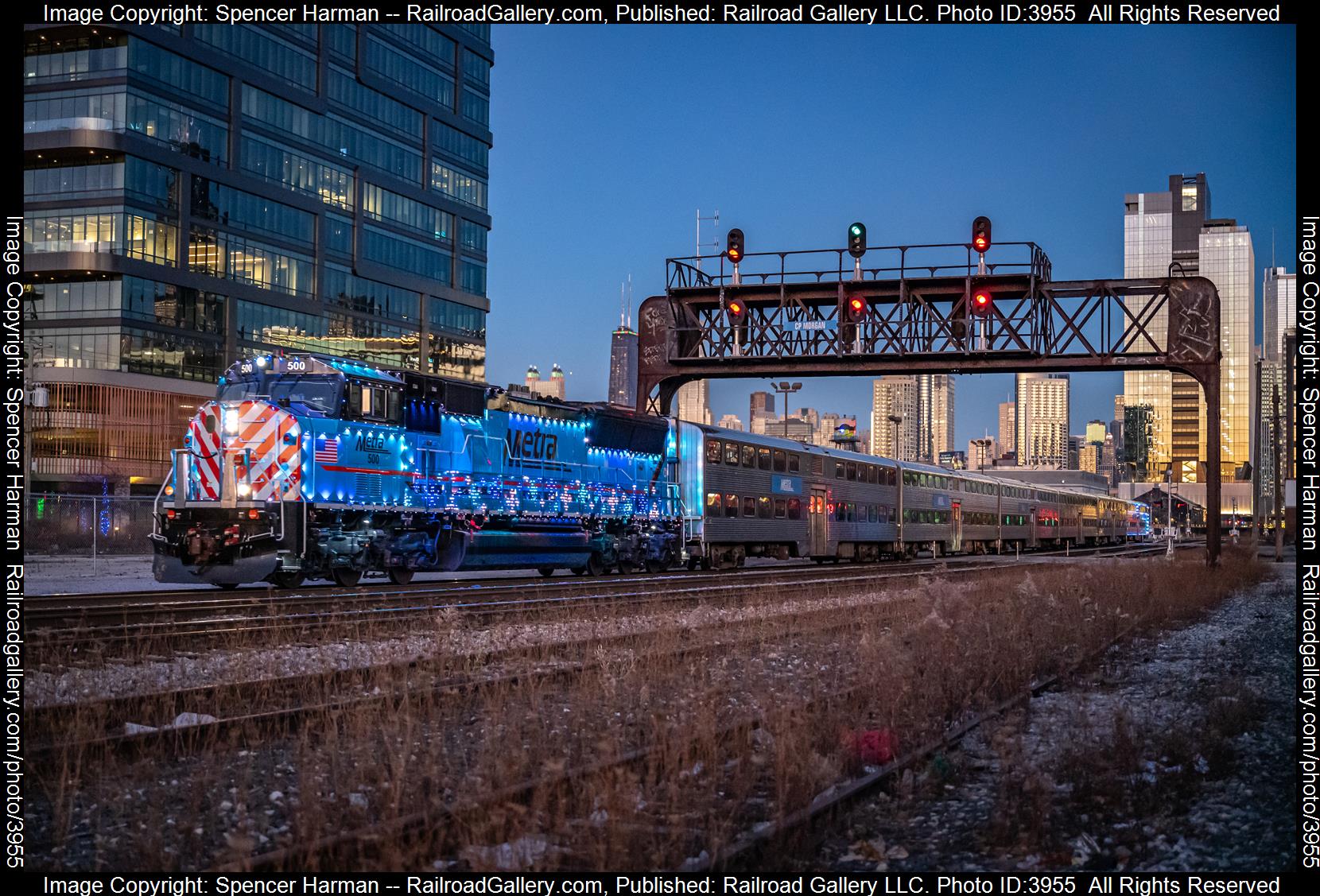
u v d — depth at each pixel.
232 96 66.44
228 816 7.47
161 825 7.08
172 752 9.02
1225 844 7.27
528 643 15.17
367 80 75.31
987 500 58.16
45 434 58.81
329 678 11.75
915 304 33.03
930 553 55.66
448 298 82.12
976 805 8.23
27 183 62.09
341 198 73.81
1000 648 14.30
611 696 11.02
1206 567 33.84
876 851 7.12
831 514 42.09
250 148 67.56
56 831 6.91
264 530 20.78
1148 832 7.48
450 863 6.54
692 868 6.46
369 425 22.72
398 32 78.19
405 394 23.69
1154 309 32.66
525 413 27.69
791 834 7.08
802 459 40.28
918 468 50.12
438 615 15.09
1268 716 11.32
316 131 72.00
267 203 68.88
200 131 64.81
